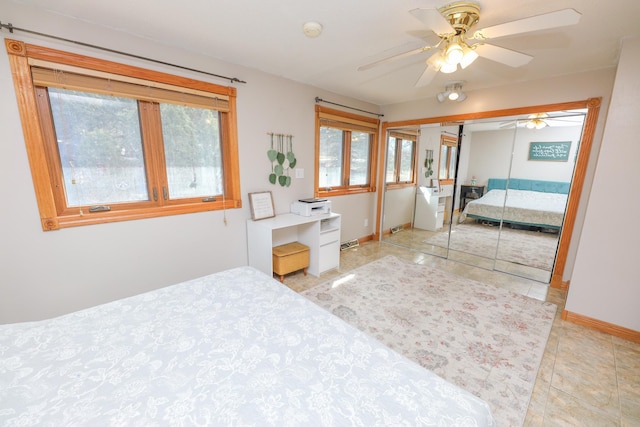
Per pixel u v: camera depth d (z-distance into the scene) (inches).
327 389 33.1
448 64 65.6
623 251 79.6
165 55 83.9
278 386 33.5
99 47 71.8
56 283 74.2
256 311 50.3
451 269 132.9
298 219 115.2
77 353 38.8
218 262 106.2
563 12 47.3
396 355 39.6
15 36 62.6
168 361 37.6
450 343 78.4
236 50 88.8
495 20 67.9
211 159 101.7
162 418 29.1
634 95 74.5
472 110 132.0
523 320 90.3
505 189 131.3
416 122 152.9
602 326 84.5
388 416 29.5
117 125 80.7
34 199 68.9
